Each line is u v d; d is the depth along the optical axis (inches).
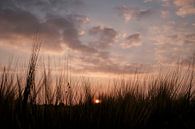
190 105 155.9
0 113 106.0
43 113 110.7
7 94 109.3
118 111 124.6
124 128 122.2
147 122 131.9
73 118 115.3
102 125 119.8
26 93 109.5
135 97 142.1
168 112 144.9
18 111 107.9
